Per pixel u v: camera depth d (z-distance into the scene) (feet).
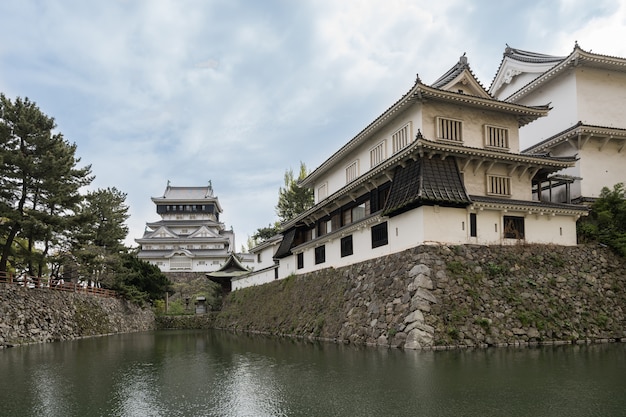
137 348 95.66
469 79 99.91
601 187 110.93
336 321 96.58
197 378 56.29
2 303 102.12
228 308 185.57
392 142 103.14
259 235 257.75
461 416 34.83
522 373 49.62
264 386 49.44
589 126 108.06
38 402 44.24
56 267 153.79
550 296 82.43
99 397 46.19
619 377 47.14
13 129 112.47
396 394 41.91
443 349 69.62
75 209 125.70
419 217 83.15
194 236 299.17
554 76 121.29
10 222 111.45
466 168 91.66
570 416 34.27
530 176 97.60
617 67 117.29
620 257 92.79
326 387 46.52
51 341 113.39
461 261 81.46
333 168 135.95
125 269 173.68
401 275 82.64
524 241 88.79
